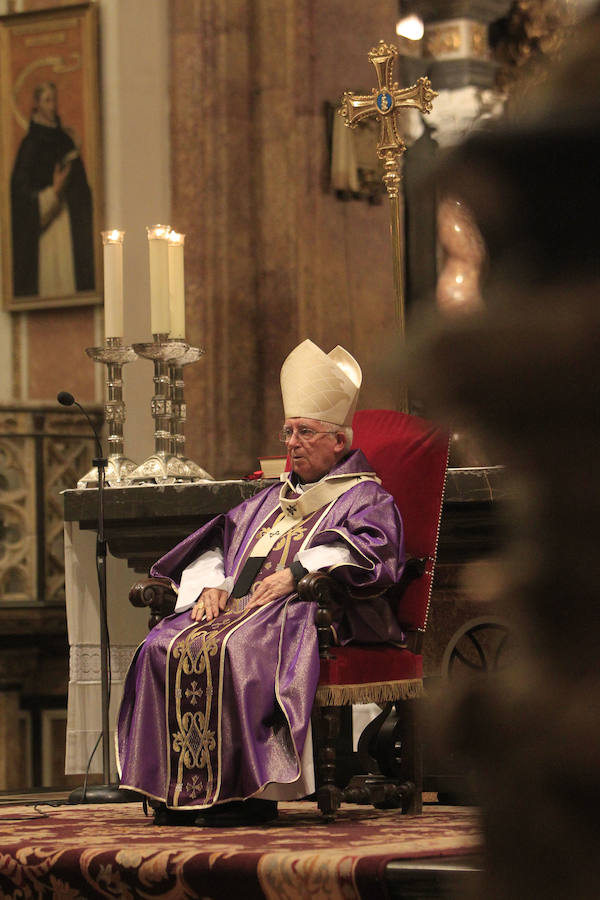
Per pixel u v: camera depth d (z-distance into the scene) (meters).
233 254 22.92
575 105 0.77
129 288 21.78
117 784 11.41
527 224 0.78
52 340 21.97
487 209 0.78
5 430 20.88
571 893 0.73
